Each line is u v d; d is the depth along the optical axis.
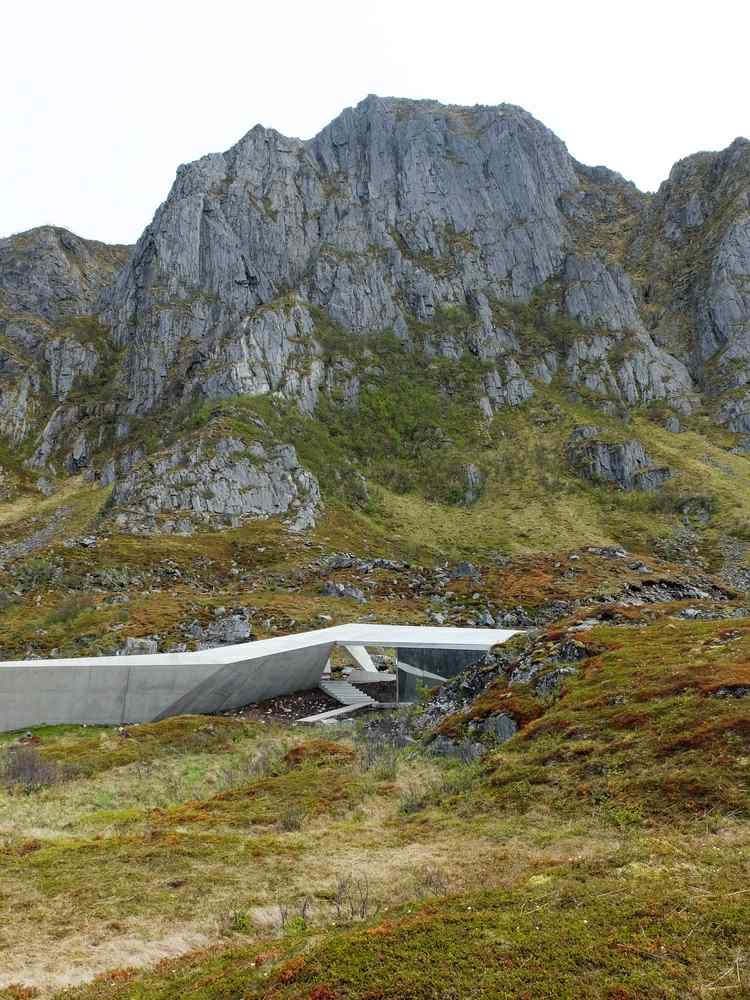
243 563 125.81
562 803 25.39
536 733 33.50
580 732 31.73
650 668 37.81
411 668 65.62
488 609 100.06
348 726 52.69
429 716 46.72
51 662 57.47
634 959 12.32
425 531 168.12
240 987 12.85
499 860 20.86
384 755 38.44
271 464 169.00
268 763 40.56
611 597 103.94
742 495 171.62
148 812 31.88
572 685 38.59
